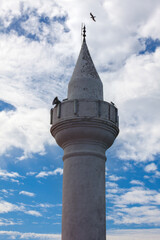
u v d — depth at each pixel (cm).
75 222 1814
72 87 2161
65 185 1933
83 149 1966
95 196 1872
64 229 1839
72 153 1966
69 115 1988
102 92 2209
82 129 1961
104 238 1838
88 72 2191
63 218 1872
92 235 1789
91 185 1888
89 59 2273
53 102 2066
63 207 1900
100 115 1978
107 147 2088
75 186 1891
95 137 1984
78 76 2177
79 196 1862
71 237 1797
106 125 1994
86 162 1934
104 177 1978
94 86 2152
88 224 1805
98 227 1820
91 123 1959
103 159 2008
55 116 2073
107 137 2022
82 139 1986
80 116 1958
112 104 2112
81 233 1789
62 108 2041
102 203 1892
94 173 1920
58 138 2061
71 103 2012
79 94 2114
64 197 1914
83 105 1991
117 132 2111
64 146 2048
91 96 2114
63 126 1997
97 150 1989
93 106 1991
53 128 2072
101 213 1862
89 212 1828
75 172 1922
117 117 2095
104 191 1944
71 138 1998
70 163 1959
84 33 2427
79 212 1830
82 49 2333
